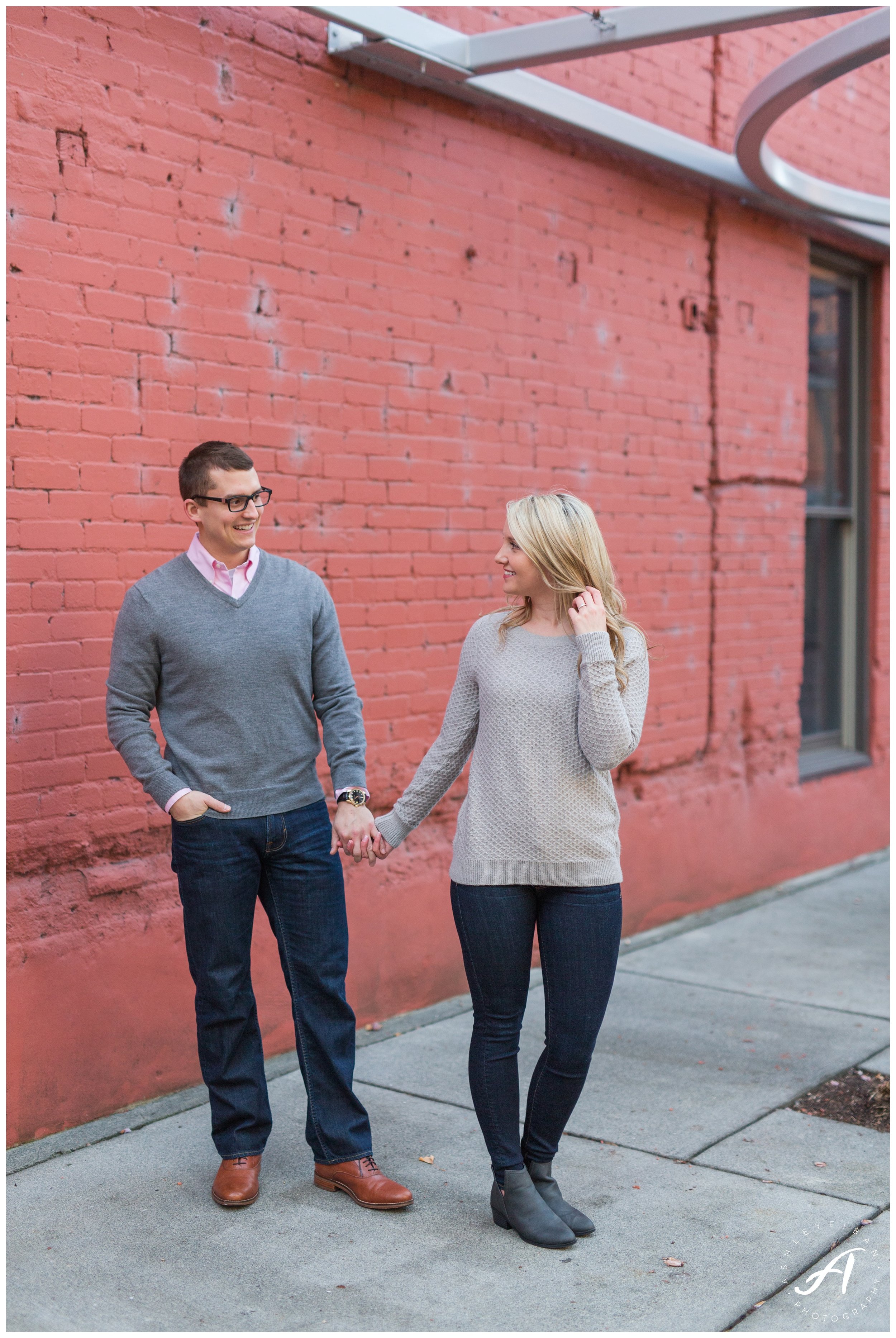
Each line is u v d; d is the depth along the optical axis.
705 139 6.27
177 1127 3.67
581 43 4.23
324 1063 3.27
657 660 6.05
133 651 3.13
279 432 4.19
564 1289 2.84
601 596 2.97
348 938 4.48
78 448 3.58
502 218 5.07
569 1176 3.41
